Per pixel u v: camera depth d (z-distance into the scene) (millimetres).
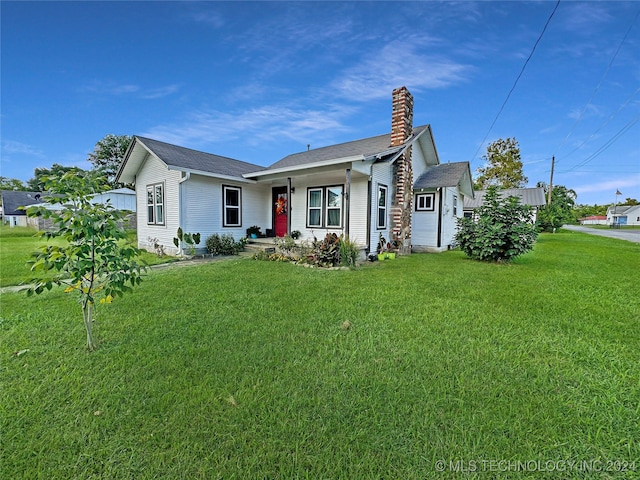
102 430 1738
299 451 1594
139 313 3699
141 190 10672
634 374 2311
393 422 1802
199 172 8570
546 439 1673
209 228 9578
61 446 1624
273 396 2045
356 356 2617
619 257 9156
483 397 2035
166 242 9523
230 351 2703
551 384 2189
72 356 2607
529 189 24109
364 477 1444
